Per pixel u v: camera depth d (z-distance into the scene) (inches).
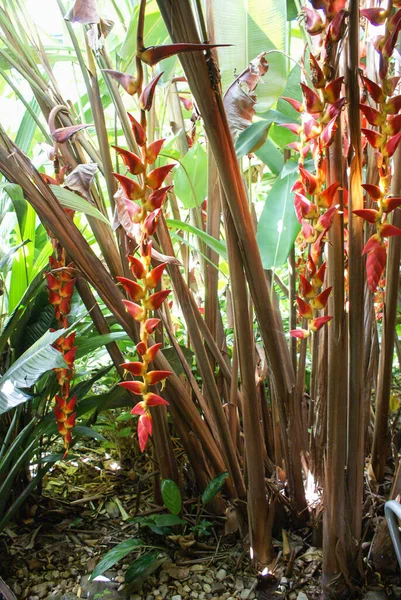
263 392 50.0
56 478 54.2
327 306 32.0
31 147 66.9
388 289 42.5
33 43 41.1
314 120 27.8
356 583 37.1
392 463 52.2
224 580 39.8
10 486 40.4
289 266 49.2
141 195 23.8
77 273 39.8
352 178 29.1
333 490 34.8
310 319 30.2
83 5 27.6
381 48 24.3
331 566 36.1
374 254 25.8
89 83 37.1
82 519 47.7
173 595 38.6
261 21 39.3
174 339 41.6
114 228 32.7
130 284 25.5
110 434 59.1
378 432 46.5
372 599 35.9
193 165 46.4
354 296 31.4
